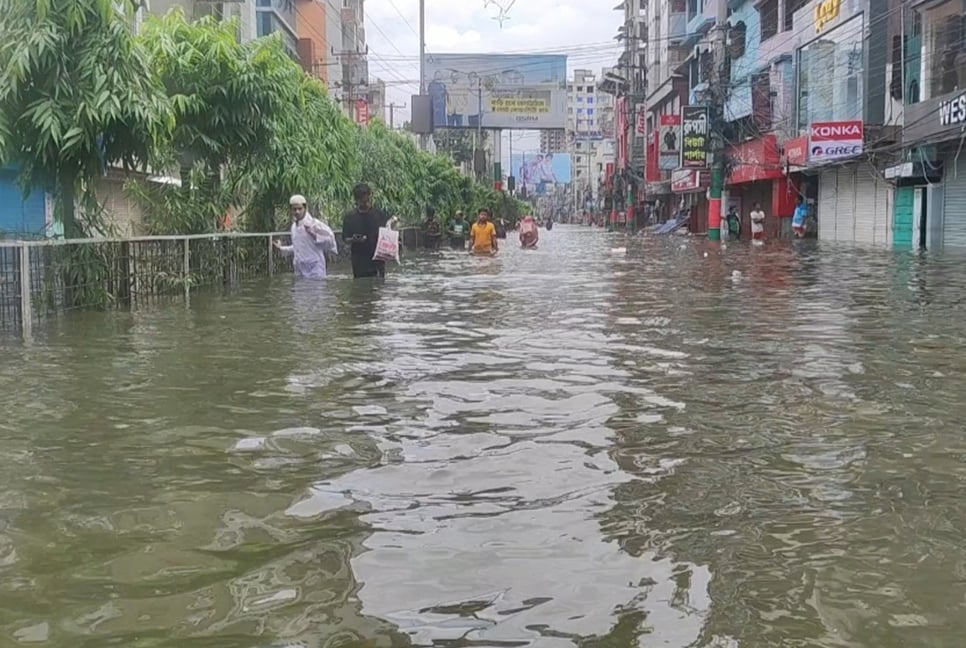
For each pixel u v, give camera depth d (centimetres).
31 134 986
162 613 268
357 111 4941
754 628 258
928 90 2489
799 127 3475
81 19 953
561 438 457
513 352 721
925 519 343
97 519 344
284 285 1344
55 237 1088
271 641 251
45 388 577
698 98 4922
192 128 1402
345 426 481
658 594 280
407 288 1313
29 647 248
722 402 539
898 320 918
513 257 2362
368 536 326
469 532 330
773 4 3903
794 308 1041
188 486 382
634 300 1148
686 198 5838
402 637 253
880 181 2992
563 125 6794
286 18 4475
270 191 1598
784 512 351
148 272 1102
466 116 6750
